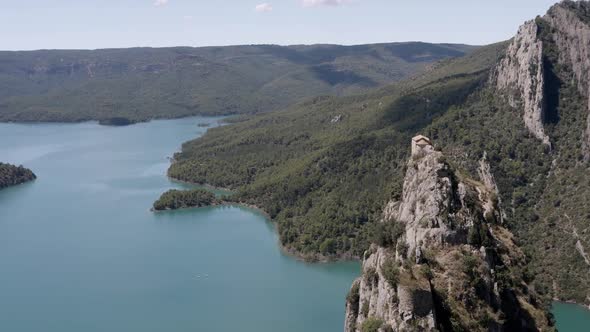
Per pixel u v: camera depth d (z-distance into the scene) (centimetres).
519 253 13325
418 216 12700
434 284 11544
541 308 12594
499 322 11525
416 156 14075
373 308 12450
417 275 11450
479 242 12338
